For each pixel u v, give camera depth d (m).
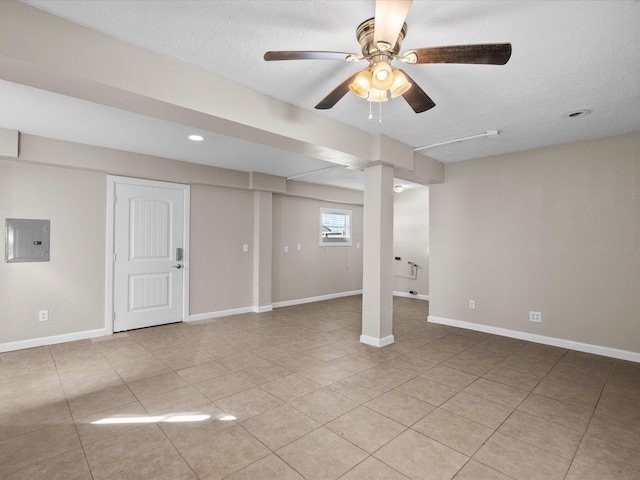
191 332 4.29
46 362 3.22
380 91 1.80
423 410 2.35
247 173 5.32
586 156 3.62
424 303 6.41
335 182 6.21
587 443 1.97
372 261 3.79
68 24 1.74
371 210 3.79
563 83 2.36
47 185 3.74
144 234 4.46
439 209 4.84
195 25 1.78
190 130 3.31
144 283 4.47
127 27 1.79
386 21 1.38
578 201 3.67
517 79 2.31
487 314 4.35
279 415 2.28
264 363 3.23
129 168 4.11
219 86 2.31
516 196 4.12
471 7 1.62
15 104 2.68
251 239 5.61
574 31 1.79
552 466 1.77
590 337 3.57
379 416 2.27
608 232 3.48
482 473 1.72
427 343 3.87
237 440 1.99
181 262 4.80
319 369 3.08
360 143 3.34
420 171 4.22
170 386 2.72
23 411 2.32
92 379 2.84
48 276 3.75
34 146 3.46
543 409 2.37
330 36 1.88
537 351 3.61
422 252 6.94
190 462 1.80
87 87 1.89
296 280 6.34
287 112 2.71
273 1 1.59
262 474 1.71
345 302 6.50
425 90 2.48
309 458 1.83
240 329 4.45
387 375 2.95
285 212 6.17
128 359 3.32
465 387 2.71
